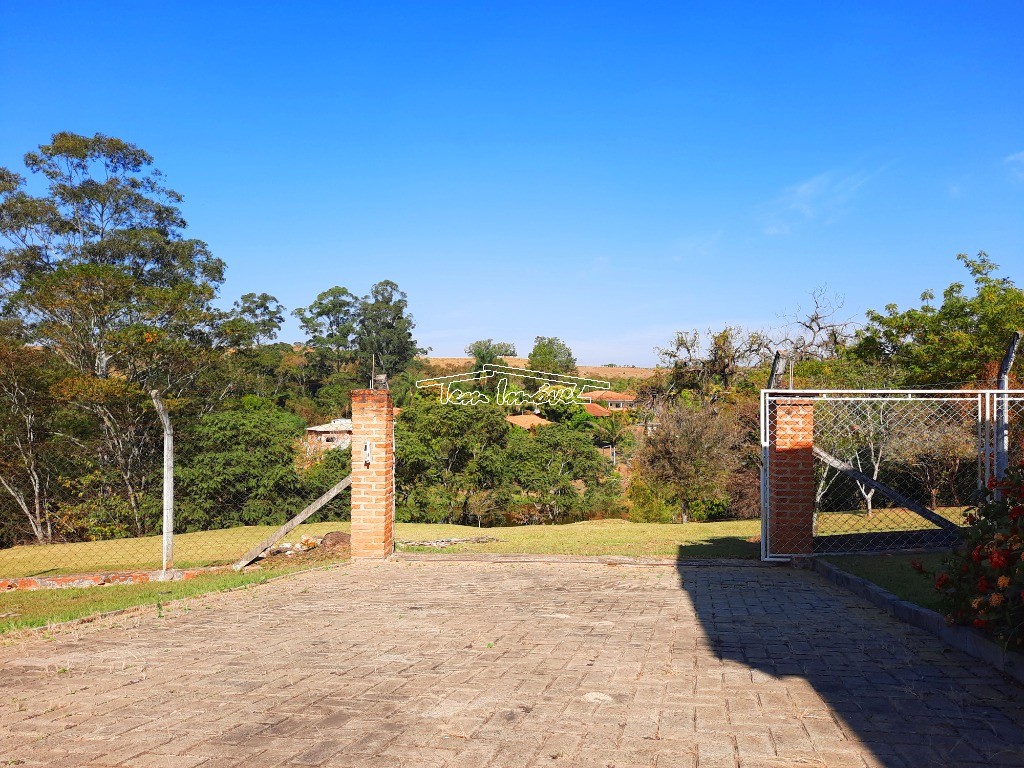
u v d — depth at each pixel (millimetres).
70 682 4176
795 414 8617
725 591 7031
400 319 80562
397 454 33156
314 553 10320
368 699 3771
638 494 30812
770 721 3377
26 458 17641
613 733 3248
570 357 101938
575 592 7059
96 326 30500
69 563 10930
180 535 13344
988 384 16562
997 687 3859
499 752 3051
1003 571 4172
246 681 4141
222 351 34875
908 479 13711
